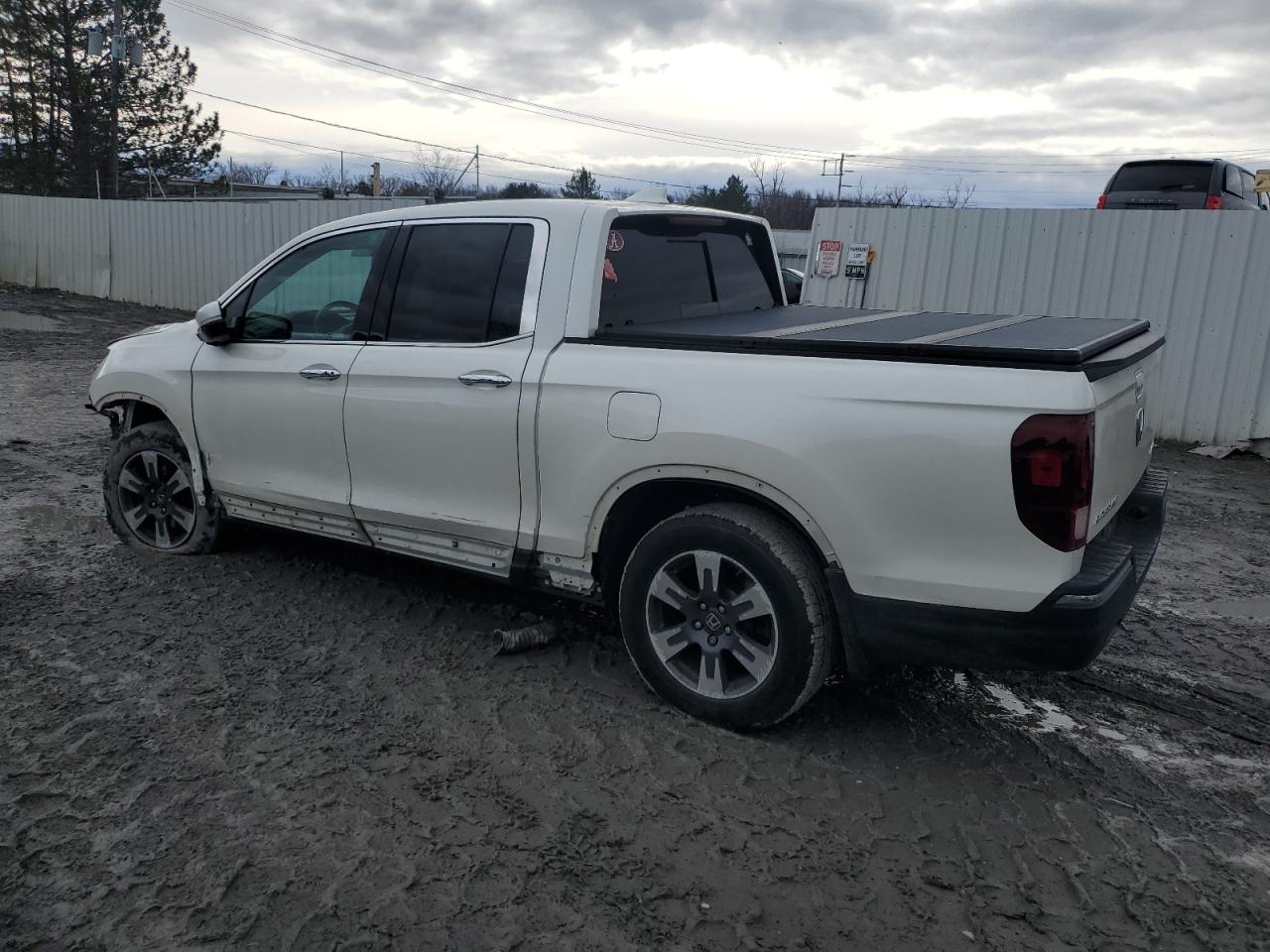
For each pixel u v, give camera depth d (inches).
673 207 173.8
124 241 863.1
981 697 158.7
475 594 195.5
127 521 213.3
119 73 1508.4
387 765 131.6
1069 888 112.0
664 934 102.3
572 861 113.3
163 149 1642.5
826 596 134.0
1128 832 123.1
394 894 106.6
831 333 142.0
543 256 154.6
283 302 186.9
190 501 207.5
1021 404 116.6
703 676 143.4
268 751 134.0
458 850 114.4
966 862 116.0
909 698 157.0
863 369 126.1
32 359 503.5
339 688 153.3
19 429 333.1
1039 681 165.8
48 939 98.3
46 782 124.6
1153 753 143.3
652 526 153.9
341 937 100.0
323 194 871.7
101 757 130.9
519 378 151.3
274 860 111.5
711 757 136.7
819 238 458.3
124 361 207.8
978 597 122.2
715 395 134.6
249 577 199.2
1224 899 110.8
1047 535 117.5
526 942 100.3
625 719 146.6
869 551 126.5
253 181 2551.7
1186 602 207.3
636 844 117.0
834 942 102.0
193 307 820.0
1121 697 161.0
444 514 163.5
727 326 156.4
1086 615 118.4
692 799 126.5
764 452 130.3
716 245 185.6
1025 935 104.0
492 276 159.5
